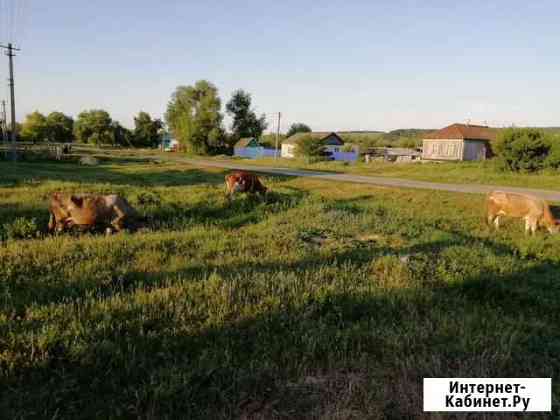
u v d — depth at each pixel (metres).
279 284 5.37
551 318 5.20
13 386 3.14
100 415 2.85
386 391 3.22
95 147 90.62
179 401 3.03
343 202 15.41
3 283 5.14
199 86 78.75
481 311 5.12
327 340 3.95
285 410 2.99
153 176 26.58
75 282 5.26
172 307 4.55
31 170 27.33
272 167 39.59
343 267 6.52
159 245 7.57
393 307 4.95
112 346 3.58
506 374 3.62
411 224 10.88
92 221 8.99
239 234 9.18
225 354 3.61
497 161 31.08
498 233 11.00
